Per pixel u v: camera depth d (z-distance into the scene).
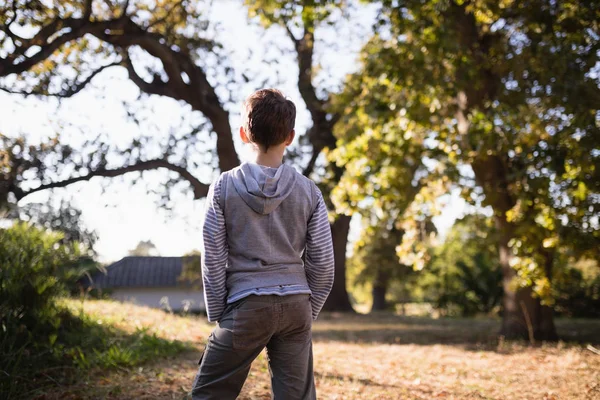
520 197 7.92
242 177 2.36
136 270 30.55
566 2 8.31
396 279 32.34
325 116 18.50
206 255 2.30
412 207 9.51
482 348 8.00
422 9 8.95
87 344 5.50
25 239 5.55
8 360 4.37
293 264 2.37
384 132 9.61
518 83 8.30
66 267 6.07
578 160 7.48
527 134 7.77
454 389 4.91
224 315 2.33
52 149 10.80
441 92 8.61
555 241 7.85
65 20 8.16
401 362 6.57
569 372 5.52
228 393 2.34
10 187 10.18
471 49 9.12
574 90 7.61
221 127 15.56
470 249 24.06
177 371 5.15
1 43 7.30
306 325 2.36
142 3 10.61
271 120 2.42
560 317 19.31
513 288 8.30
